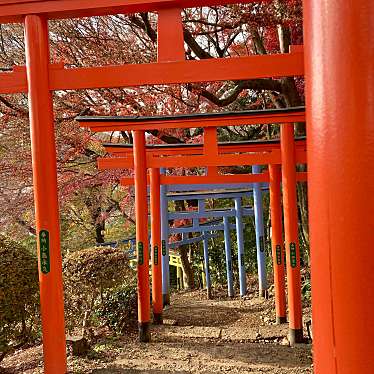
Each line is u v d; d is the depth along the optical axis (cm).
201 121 575
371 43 83
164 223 864
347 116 83
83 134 893
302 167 816
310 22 90
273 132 1117
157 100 809
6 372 467
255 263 1207
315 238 91
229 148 708
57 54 773
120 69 308
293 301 564
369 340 82
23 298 399
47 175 318
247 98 1122
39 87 311
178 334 623
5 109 796
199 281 1192
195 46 698
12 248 415
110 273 562
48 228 321
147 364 495
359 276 82
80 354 518
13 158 863
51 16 307
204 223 1146
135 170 606
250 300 877
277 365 490
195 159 643
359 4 83
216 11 780
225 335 614
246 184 914
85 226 1244
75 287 553
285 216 569
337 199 84
